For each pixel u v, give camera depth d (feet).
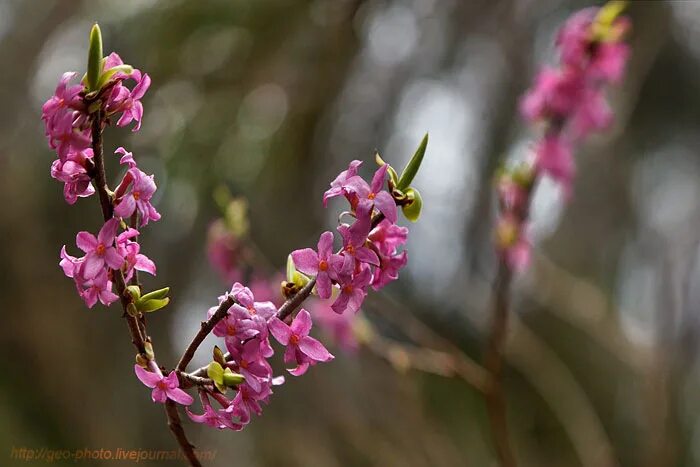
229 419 2.21
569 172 2.94
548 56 4.91
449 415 5.58
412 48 4.77
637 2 4.73
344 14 4.20
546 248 5.84
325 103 4.48
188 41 4.27
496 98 5.02
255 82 4.33
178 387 2.21
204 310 4.65
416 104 4.94
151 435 4.71
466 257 5.40
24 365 4.70
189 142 4.28
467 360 3.32
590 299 4.87
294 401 4.93
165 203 4.40
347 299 2.21
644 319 5.47
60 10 4.51
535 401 5.85
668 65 5.28
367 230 2.20
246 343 2.20
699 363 5.32
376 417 4.79
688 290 4.27
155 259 4.58
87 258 2.19
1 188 4.69
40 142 4.76
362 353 4.50
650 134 5.51
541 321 6.19
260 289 3.27
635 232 5.65
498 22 4.85
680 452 5.11
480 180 5.16
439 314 5.62
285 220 4.75
